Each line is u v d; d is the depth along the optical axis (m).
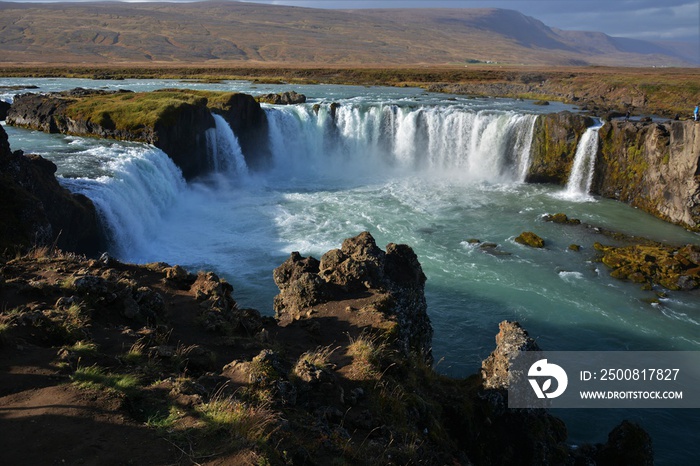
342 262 17.36
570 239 37.94
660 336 25.66
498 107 71.62
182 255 34.12
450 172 59.47
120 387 8.58
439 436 11.73
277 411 8.87
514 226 40.41
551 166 53.00
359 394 11.03
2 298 11.35
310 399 10.36
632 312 27.78
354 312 15.34
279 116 60.12
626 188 47.56
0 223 21.31
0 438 6.99
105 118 47.94
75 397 8.05
